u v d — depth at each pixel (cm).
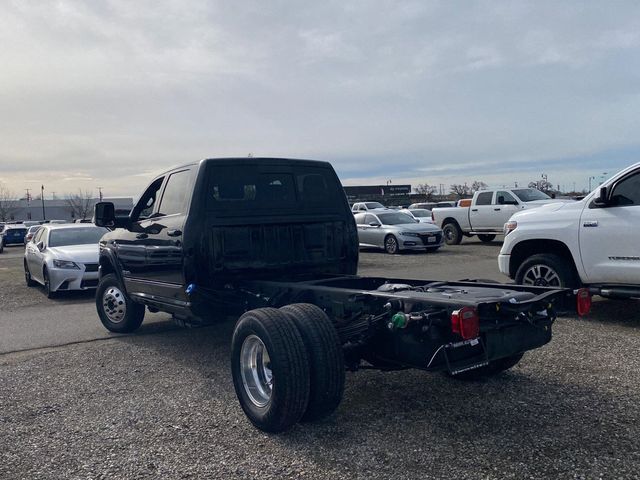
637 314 799
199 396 519
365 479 353
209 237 593
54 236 1305
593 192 751
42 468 382
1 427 457
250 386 448
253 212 623
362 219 2133
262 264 623
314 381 415
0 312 1051
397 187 7694
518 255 851
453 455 379
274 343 411
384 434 419
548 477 344
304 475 361
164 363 636
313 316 432
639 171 704
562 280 770
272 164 644
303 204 660
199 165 605
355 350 450
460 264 1545
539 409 455
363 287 599
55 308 1069
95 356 679
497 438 404
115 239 771
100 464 386
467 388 514
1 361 670
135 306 778
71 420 469
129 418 470
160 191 686
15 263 2377
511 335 430
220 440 420
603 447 383
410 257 1823
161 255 633
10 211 9550
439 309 396
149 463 385
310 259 656
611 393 485
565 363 575
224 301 601
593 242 732
